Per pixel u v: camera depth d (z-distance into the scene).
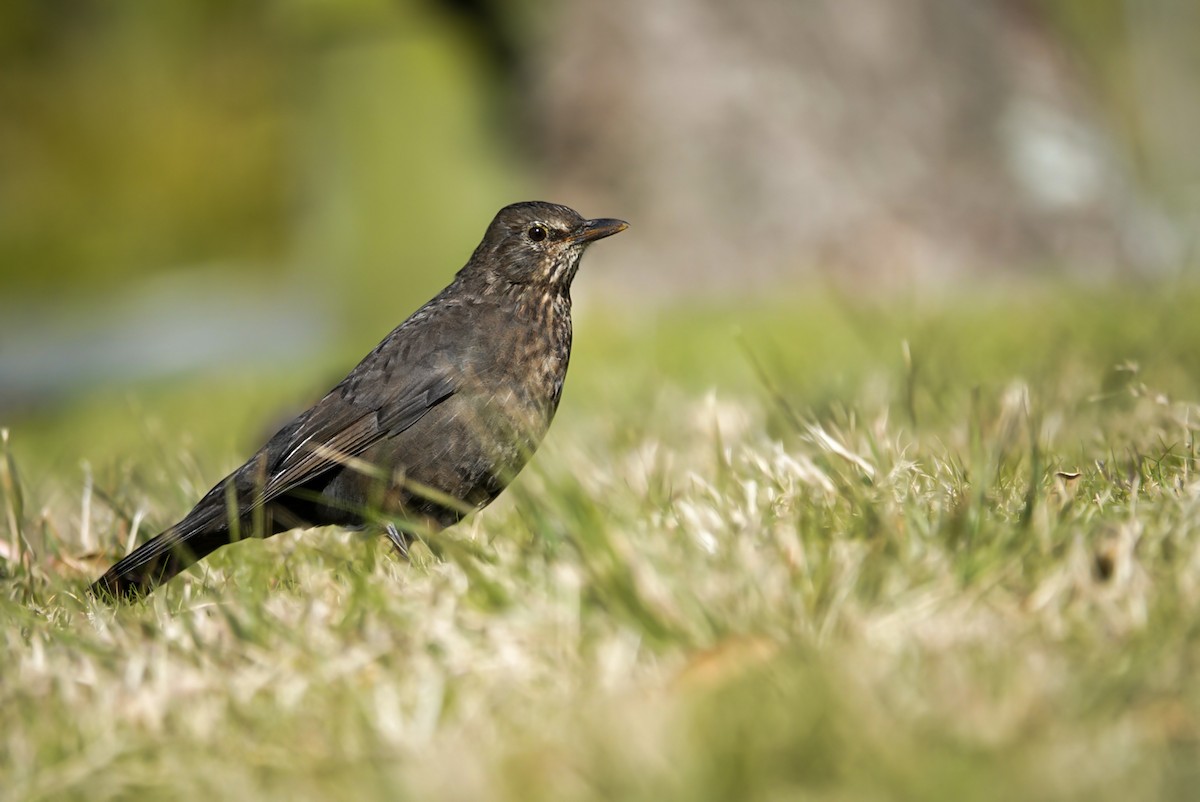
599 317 22.78
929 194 26.28
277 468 9.98
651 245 26.25
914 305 17.48
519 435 10.05
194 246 66.38
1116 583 6.19
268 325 42.50
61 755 6.17
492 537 8.22
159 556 9.21
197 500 10.93
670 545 7.12
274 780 5.78
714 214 26.19
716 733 5.25
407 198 28.69
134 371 36.12
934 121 26.80
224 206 66.56
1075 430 10.58
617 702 5.73
